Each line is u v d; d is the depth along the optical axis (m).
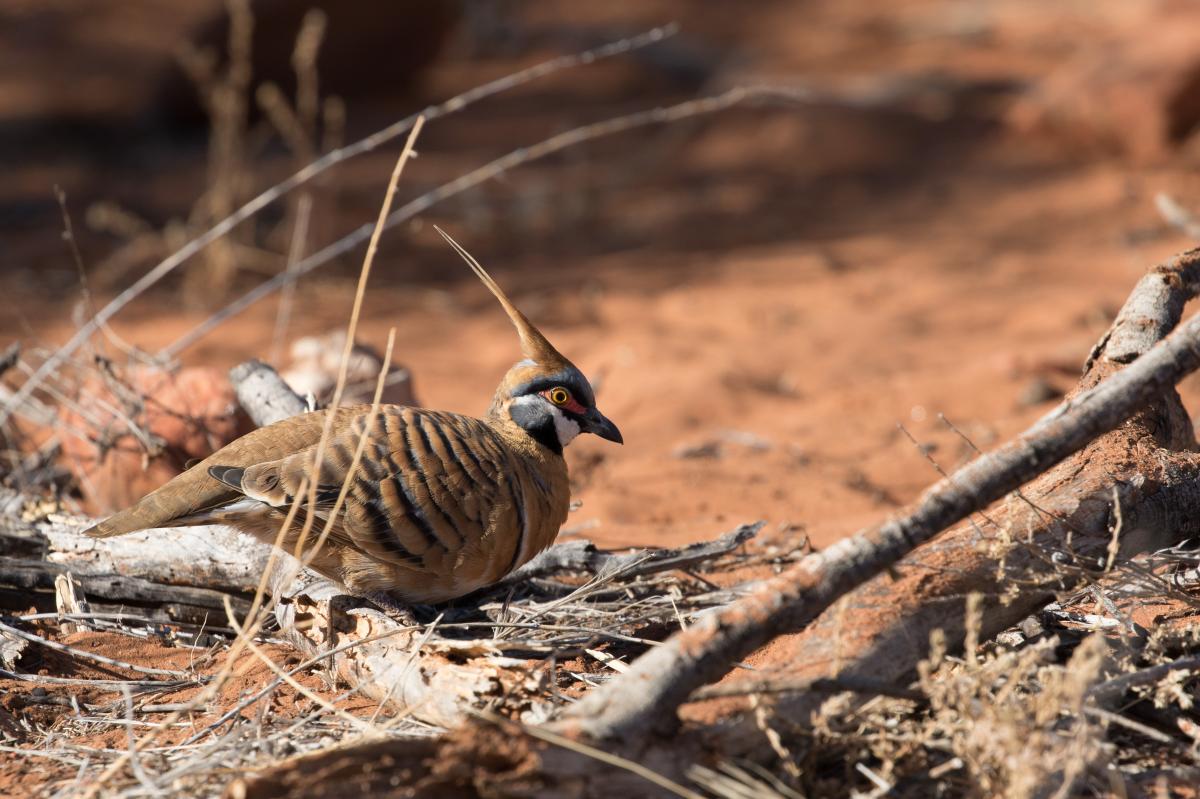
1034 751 5.34
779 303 19.45
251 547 8.21
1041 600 6.69
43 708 7.29
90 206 25.22
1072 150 27.00
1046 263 20.72
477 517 7.58
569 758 5.27
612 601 8.33
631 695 5.45
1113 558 6.47
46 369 11.05
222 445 10.50
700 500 11.87
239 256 21.80
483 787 5.21
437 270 22.25
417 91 34.44
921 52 35.72
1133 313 8.20
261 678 7.57
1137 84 25.89
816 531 10.52
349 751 5.37
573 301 20.36
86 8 43.06
